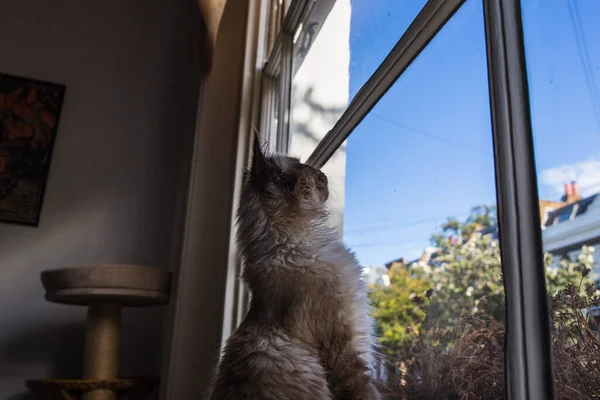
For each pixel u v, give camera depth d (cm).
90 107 362
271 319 137
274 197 155
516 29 100
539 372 85
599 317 77
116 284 260
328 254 144
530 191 92
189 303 274
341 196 185
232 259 226
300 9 232
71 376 322
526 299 88
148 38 382
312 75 233
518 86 97
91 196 349
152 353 336
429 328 127
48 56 362
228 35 305
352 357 132
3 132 344
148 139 366
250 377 127
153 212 356
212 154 296
